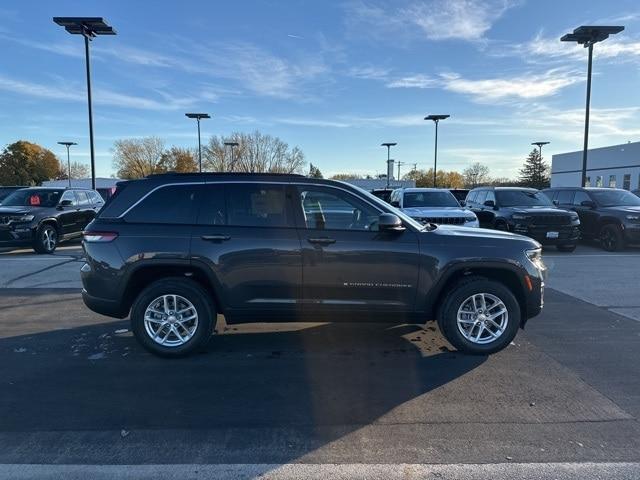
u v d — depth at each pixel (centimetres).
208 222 487
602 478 289
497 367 464
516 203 1367
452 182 9425
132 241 480
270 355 498
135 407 381
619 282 878
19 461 306
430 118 3959
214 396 402
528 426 352
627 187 5178
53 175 8738
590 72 2131
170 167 7519
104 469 298
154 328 490
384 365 471
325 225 487
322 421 360
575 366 467
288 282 482
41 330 580
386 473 296
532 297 498
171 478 290
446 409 379
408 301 489
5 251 1328
